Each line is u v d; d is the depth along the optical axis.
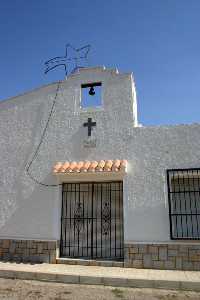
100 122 10.78
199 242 9.18
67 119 11.16
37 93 11.72
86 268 9.36
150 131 10.24
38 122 11.48
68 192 10.79
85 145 10.73
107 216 10.38
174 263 9.23
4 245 10.85
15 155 11.50
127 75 10.84
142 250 9.52
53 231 10.42
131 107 10.59
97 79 11.11
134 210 9.82
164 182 9.77
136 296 7.22
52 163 10.98
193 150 9.76
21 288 7.84
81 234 10.46
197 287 7.69
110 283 8.17
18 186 11.21
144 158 10.09
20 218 10.91
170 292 7.57
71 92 11.32
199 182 9.71
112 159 10.39
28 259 10.48
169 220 9.48
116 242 10.16
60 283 8.41
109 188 10.54
